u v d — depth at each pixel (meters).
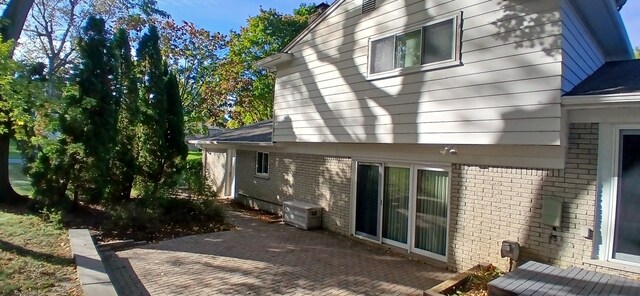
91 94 9.62
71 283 5.31
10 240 7.21
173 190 11.65
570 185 5.91
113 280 6.22
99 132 9.73
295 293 5.90
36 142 9.18
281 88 11.45
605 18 6.81
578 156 5.82
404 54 7.81
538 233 6.23
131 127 11.25
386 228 9.05
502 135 6.21
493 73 6.36
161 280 6.25
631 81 5.84
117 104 10.27
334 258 7.95
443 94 7.05
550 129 5.68
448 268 7.49
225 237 9.51
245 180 14.85
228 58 28.78
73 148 9.20
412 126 7.59
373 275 6.93
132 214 9.48
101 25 9.96
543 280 4.77
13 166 20.55
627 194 5.47
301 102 10.60
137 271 6.68
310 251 8.44
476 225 7.11
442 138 7.05
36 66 9.17
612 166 5.55
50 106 9.00
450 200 7.56
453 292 5.80
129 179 11.13
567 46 5.88
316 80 10.09
